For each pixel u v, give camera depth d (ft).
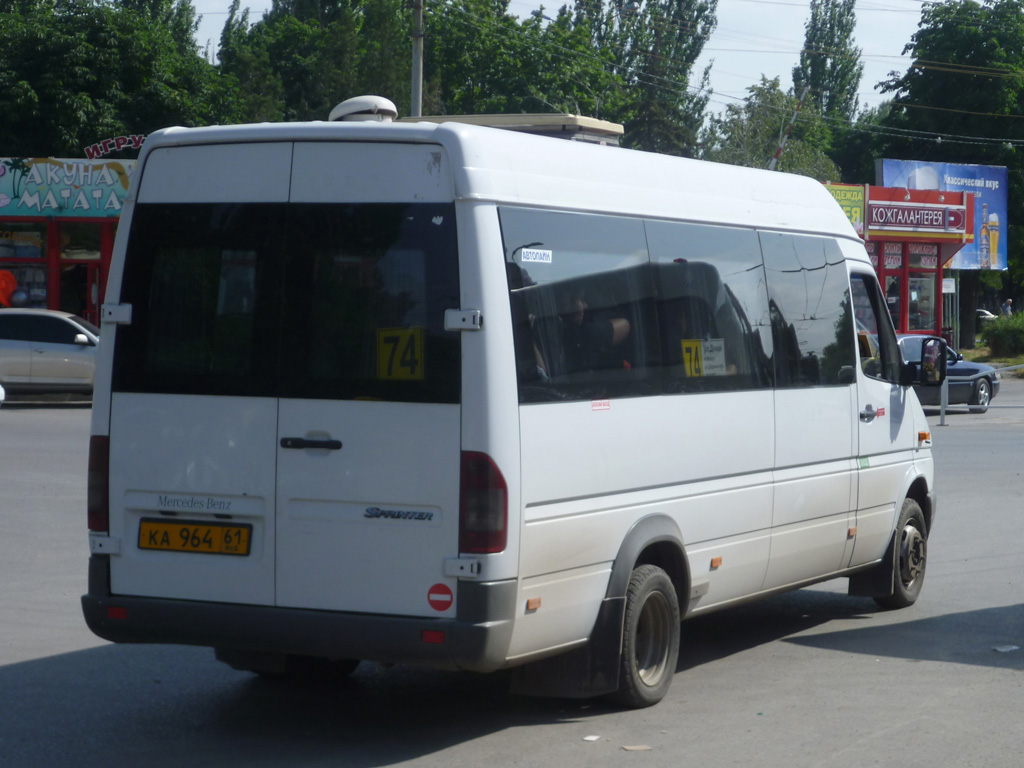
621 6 302.66
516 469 19.08
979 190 182.50
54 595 32.07
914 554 32.35
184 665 26.12
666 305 23.12
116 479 21.13
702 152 253.85
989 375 95.61
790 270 27.40
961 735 21.04
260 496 20.12
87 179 112.37
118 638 21.15
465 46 226.58
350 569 19.53
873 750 20.22
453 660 18.78
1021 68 201.67
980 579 35.50
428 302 19.27
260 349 20.25
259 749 20.52
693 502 23.47
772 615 31.68
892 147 213.05
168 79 157.28
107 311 21.36
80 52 145.59
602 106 242.78
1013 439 73.87
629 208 22.58
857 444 29.43
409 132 19.63
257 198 20.56
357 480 19.48
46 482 51.70
